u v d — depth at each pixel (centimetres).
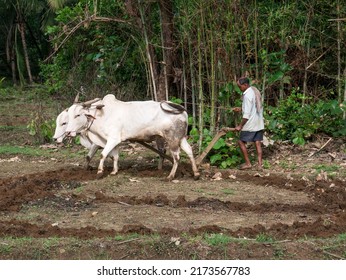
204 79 1203
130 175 1024
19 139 1431
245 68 1208
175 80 1278
